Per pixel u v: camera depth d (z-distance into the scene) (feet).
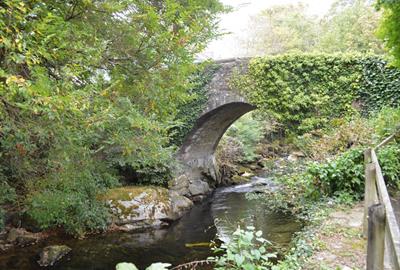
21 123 9.93
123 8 11.14
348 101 31.19
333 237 14.66
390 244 6.63
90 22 11.64
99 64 11.73
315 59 32.19
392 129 23.00
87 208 24.38
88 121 9.62
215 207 32.71
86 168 17.39
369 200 14.06
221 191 40.73
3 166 16.71
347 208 18.85
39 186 18.81
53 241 22.84
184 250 21.29
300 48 80.33
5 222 22.61
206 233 24.70
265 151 53.01
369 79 30.50
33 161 14.92
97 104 10.07
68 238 23.70
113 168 29.43
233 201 34.63
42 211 21.61
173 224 27.96
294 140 33.06
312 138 31.30
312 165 22.66
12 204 22.61
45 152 12.98
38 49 8.09
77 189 23.17
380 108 29.81
